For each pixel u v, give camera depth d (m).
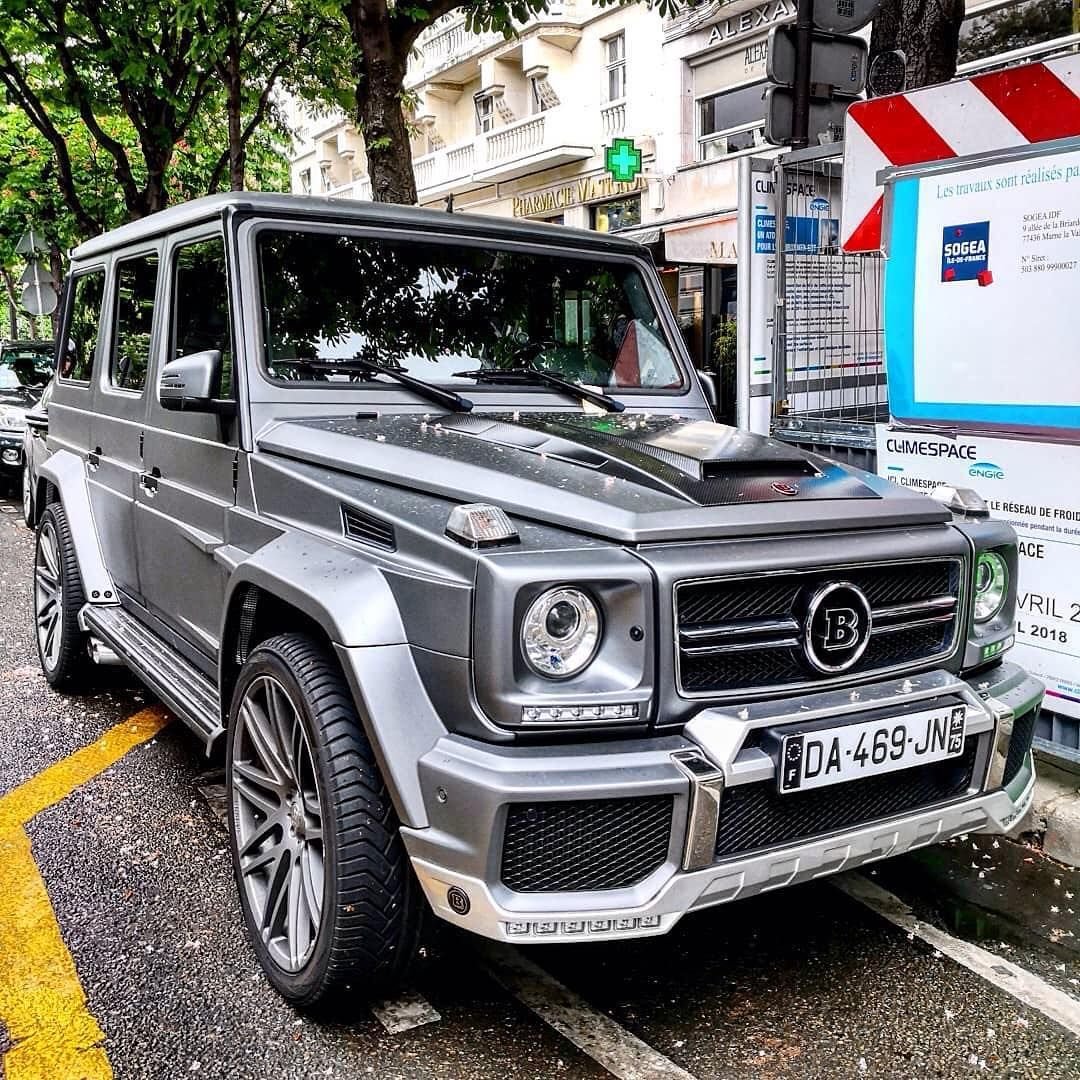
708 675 2.35
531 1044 2.57
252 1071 2.46
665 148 16.30
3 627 6.62
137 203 13.87
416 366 3.49
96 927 3.10
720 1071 2.47
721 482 2.63
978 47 10.65
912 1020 2.68
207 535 3.44
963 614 2.76
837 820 2.48
